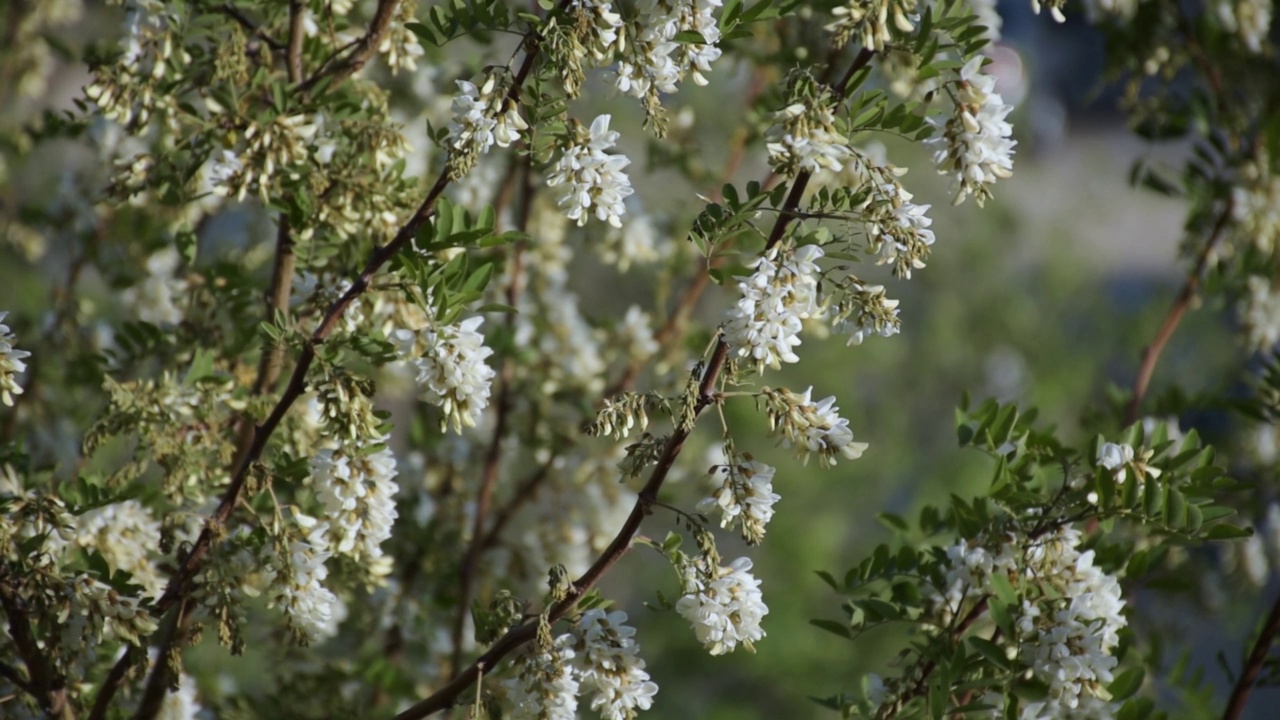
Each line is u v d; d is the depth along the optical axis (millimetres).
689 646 10609
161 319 5531
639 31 4676
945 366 12641
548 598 4793
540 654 4672
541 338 5672
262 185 4883
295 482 4828
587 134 4688
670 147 5879
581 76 4637
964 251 12461
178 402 4965
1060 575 4785
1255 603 5938
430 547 5535
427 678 5527
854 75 4742
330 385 4746
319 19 5086
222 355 5180
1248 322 5527
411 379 5621
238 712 5316
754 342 4633
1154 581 5023
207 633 5516
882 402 12164
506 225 5730
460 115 4684
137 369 5375
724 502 4664
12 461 4949
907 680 4859
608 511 5660
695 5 4664
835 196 4668
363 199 4918
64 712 4770
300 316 5047
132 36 4934
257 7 5070
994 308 12531
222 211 5621
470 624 5586
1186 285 5543
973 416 4938
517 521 5641
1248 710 9125
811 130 4629
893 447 11766
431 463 5621
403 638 5527
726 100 6469
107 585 4730
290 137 4891
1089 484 4824
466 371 4730
